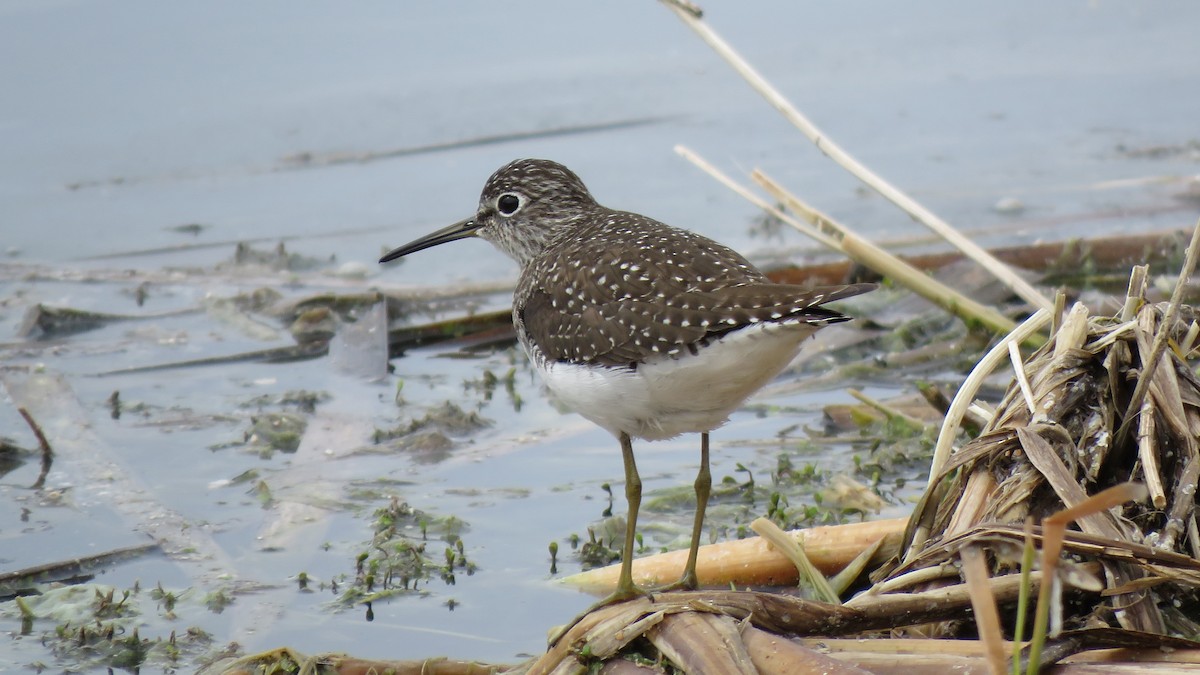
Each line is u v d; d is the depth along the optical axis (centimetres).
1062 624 705
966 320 1338
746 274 836
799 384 1338
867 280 1562
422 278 1706
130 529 1053
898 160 1972
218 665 805
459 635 888
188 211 1908
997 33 2522
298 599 943
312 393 1355
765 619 714
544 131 2123
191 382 1402
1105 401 803
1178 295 763
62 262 1755
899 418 1178
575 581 957
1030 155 1972
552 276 912
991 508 763
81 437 1234
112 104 2169
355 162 2033
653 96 2247
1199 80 2220
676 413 843
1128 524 738
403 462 1191
